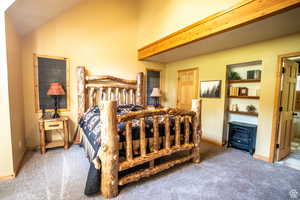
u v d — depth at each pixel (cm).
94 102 363
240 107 346
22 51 285
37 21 279
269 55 266
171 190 182
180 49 328
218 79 352
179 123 230
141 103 424
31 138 302
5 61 194
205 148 332
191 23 277
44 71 308
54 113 310
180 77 454
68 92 335
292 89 286
